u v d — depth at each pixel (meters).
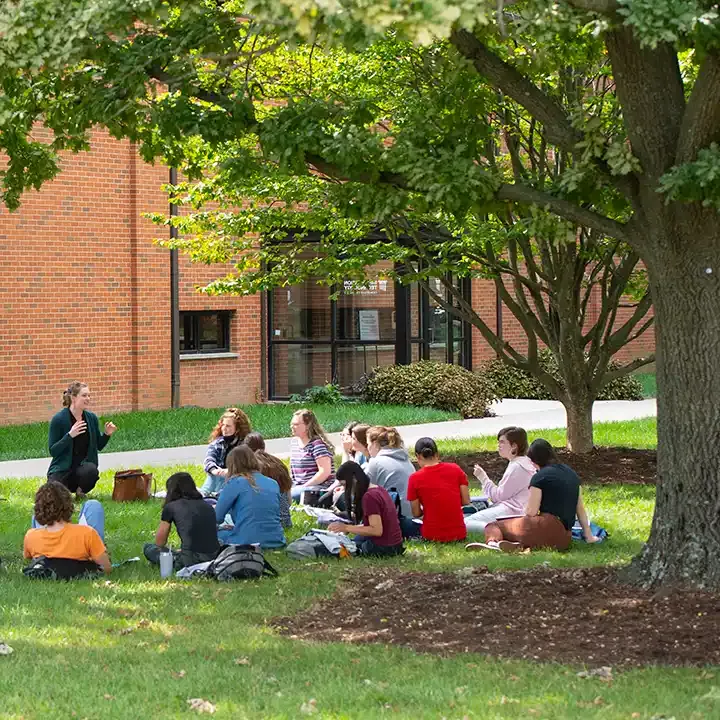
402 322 30.09
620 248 18.45
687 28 7.59
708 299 9.83
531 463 13.30
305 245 19.09
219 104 10.24
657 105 9.66
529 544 12.56
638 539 13.23
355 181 10.44
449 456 19.48
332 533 12.34
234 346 28.66
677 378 9.94
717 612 9.17
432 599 10.17
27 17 8.31
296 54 15.23
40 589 10.64
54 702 7.29
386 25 6.58
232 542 12.20
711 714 6.94
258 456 13.55
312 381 29.83
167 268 26.95
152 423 24.33
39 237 24.91
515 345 33.53
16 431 23.45
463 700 7.27
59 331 25.30
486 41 11.20
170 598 10.40
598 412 27.31
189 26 9.98
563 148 10.29
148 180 26.47
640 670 8.02
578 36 11.70
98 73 10.59
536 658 8.39
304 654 8.50
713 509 9.84
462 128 10.92
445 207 9.95
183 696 7.42
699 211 9.69
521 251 20.39
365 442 14.91
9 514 14.95
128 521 14.45
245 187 16.83
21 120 11.19
